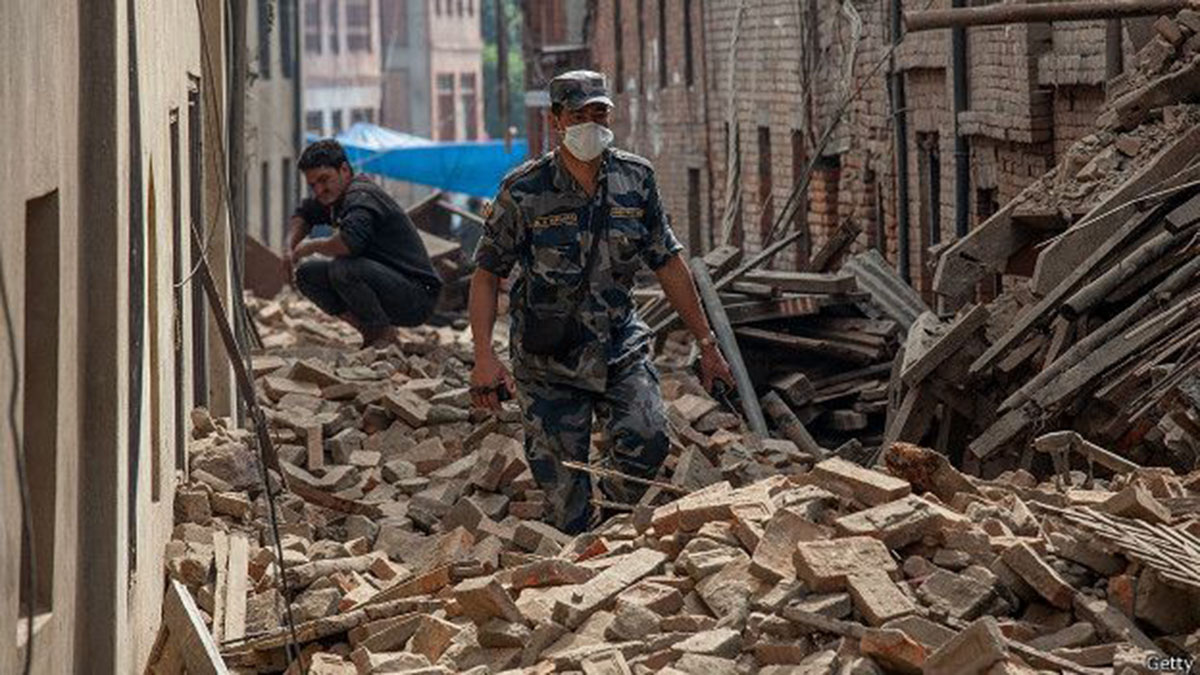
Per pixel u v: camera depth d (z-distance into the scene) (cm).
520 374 1714
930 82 3206
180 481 1839
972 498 1312
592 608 1256
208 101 2384
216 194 2403
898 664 1105
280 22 7700
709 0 4819
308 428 2142
